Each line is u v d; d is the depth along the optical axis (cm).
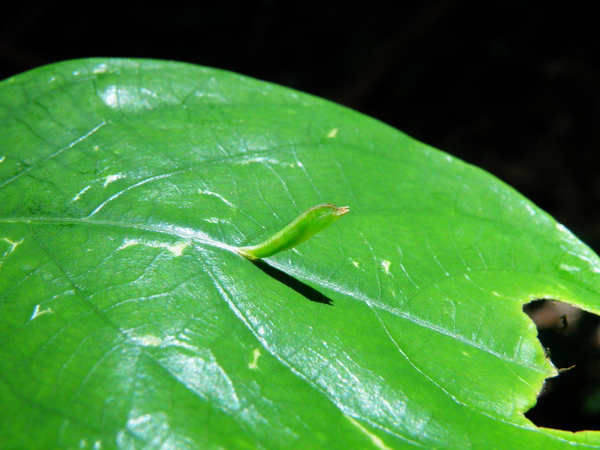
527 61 63
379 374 12
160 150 14
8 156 13
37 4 58
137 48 61
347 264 13
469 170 16
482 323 13
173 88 15
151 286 12
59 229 12
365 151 16
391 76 63
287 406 11
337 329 12
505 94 63
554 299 14
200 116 15
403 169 16
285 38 64
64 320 11
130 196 13
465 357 12
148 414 10
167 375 11
